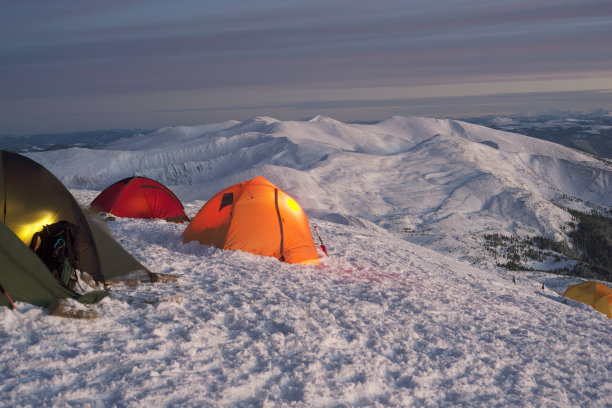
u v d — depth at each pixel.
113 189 18.86
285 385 5.04
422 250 22.48
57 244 7.07
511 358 6.96
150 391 4.44
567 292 21.78
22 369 4.58
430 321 8.37
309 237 13.89
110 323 6.14
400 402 5.01
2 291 6.11
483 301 11.09
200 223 13.85
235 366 5.29
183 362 5.22
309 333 6.68
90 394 4.30
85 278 7.68
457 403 5.22
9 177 7.46
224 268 10.87
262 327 6.84
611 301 20.38
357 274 12.38
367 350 6.41
